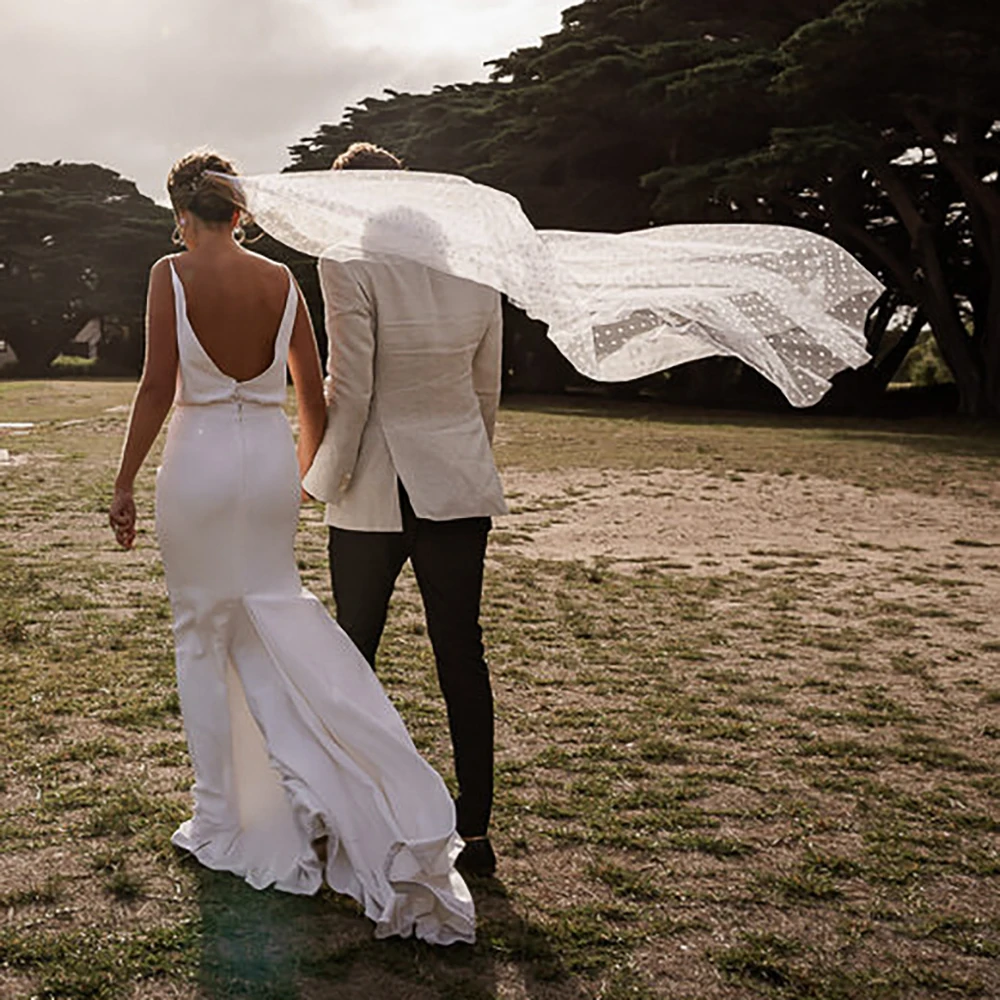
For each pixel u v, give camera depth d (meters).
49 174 67.12
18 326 63.81
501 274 3.06
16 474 13.63
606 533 10.39
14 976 2.65
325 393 3.30
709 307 3.31
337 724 3.01
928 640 6.53
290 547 3.19
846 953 2.93
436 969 2.75
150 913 2.95
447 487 3.16
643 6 34.03
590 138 35.31
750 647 6.26
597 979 2.76
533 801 3.83
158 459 15.52
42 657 5.43
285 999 2.60
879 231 37.19
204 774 3.17
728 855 3.49
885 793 4.04
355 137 45.59
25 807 3.61
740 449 18.53
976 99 28.45
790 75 27.62
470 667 3.27
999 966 2.89
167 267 3.07
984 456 17.95
